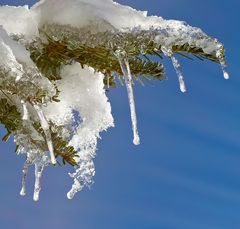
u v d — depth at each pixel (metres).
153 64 3.23
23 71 2.61
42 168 3.15
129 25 2.99
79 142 3.54
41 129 2.97
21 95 2.63
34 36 3.07
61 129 3.26
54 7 3.06
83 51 3.01
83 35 2.97
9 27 3.07
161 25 2.99
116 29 2.95
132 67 3.21
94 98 3.52
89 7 3.01
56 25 3.04
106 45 2.92
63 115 3.37
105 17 2.98
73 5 3.02
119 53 2.90
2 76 2.61
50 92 2.68
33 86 2.62
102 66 3.17
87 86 3.48
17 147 3.12
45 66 3.15
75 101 3.48
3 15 3.09
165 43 2.89
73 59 3.12
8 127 2.88
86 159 3.54
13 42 2.79
